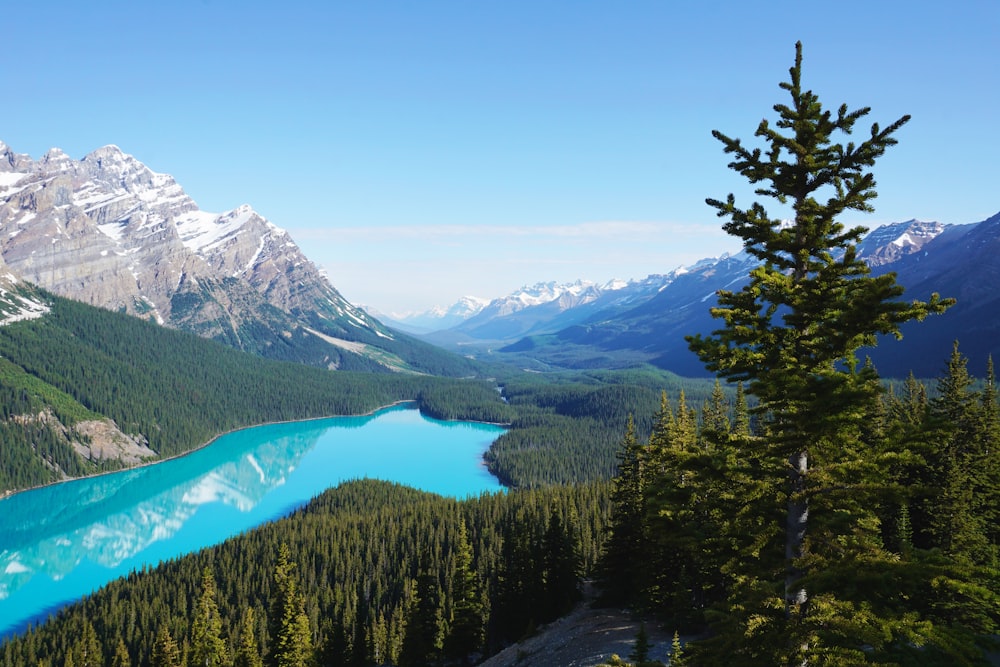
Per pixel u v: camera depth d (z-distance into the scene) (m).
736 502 17.02
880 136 15.02
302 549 125.56
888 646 19.30
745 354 15.98
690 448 18.09
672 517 17.64
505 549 86.12
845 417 14.55
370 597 108.88
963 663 12.78
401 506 161.38
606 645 46.88
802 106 16.20
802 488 16.31
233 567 120.00
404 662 69.12
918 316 13.91
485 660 64.19
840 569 14.30
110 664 95.06
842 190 15.96
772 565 16.62
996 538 44.28
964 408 51.50
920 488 14.85
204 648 78.50
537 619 69.94
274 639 72.94
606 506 107.31
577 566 70.75
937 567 13.43
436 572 102.25
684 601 46.69
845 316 14.67
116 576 141.88
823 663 14.30
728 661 15.86
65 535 169.50
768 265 16.77
